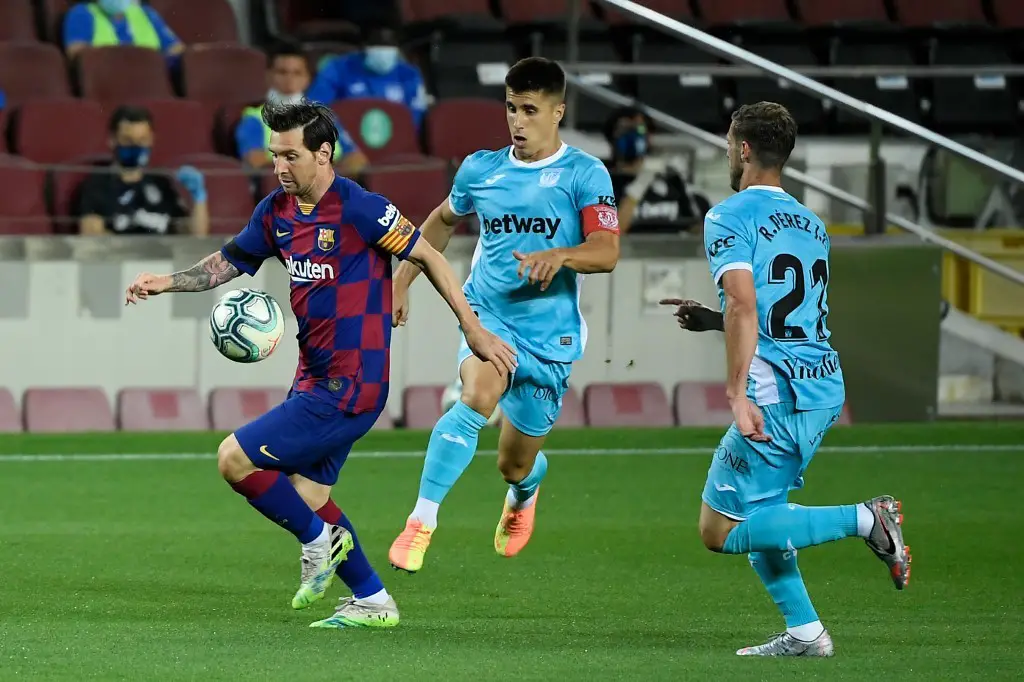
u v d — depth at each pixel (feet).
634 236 131.03
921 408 131.23
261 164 132.98
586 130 155.02
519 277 65.92
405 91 146.30
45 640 58.08
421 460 112.57
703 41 120.26
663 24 119.75
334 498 97.96
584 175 68.49
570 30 138.72
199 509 93.04
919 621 65.57
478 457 115.03
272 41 160.97
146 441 117.39
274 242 60.18
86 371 122.93
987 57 171.01
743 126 56.90
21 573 73.82
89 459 110.22
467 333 59.62
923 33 169.37
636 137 134.72
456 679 51.39
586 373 131.03
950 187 150.20
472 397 65.72
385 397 60.18
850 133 162.09
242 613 65.00
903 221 136.26
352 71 145.18
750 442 55.77
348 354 59.06
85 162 129.59
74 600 67.56
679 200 133.08
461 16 157.38
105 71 143.74
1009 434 127.24
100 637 58.85
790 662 55.31
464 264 127.54
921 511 96.07
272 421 58.70
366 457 113.39
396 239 58.54
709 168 142.20
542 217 68.95
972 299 148.25
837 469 111.34
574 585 73.46
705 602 69.72
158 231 125.39
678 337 132.16
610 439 122.62
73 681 50.70
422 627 62.49
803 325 55.77
